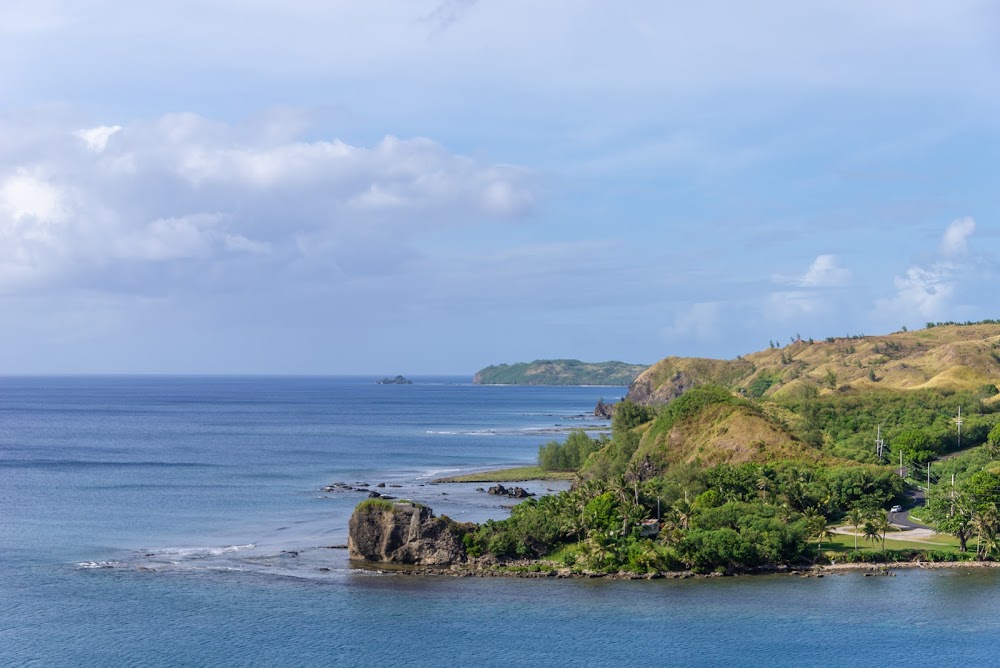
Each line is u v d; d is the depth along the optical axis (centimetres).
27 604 14125
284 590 14975
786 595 14762
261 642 12581
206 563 16738
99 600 14375
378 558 16938
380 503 17062
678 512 17062
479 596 14675
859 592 14938
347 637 12812
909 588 15150
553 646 12519
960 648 12550
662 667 11869
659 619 13612
